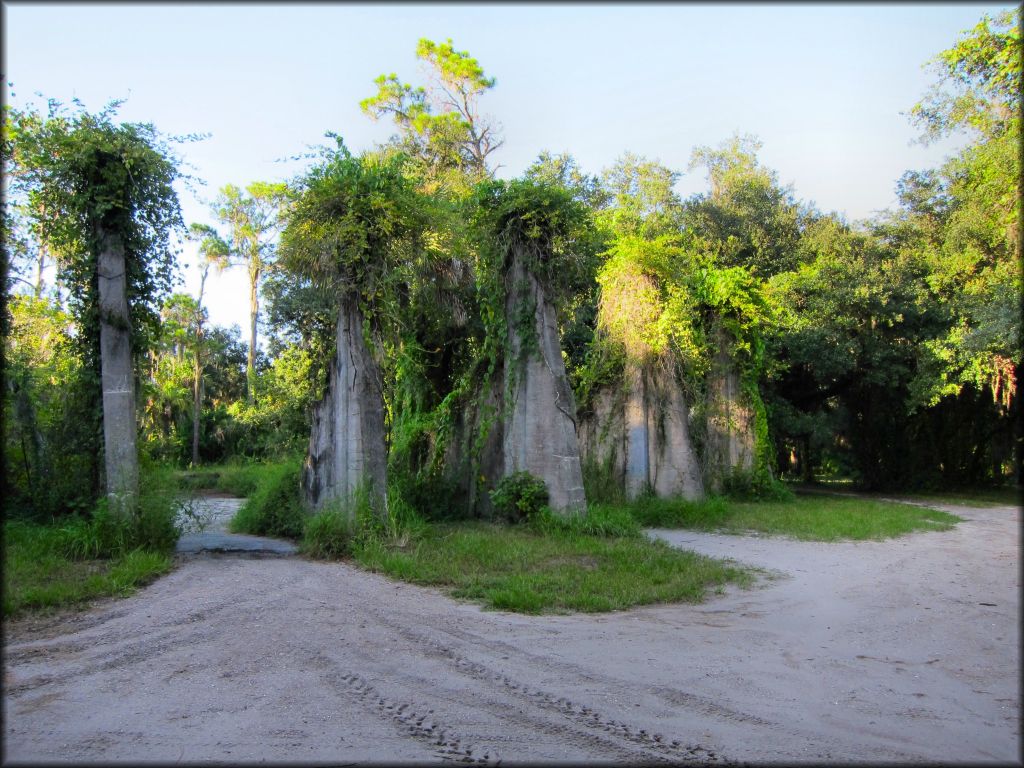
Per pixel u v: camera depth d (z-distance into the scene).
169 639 6.91
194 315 45.97
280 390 32.75
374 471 12.89
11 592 8.11
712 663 6.45
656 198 32.56
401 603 8.51
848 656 6.71
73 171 11.64
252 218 45.91
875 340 26.91
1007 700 5.65
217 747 4.63
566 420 14.79
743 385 22.59
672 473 18.86
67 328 15.04
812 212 34.41
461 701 5.49
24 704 5.31
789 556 12.13
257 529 14.95
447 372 19.84
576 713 5.30
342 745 4.70
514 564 10.51
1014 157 17.94
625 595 8.80
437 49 36.97
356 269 13.26
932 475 31.08
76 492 11.96
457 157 34.56
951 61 17.41
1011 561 11.86
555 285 15.59
